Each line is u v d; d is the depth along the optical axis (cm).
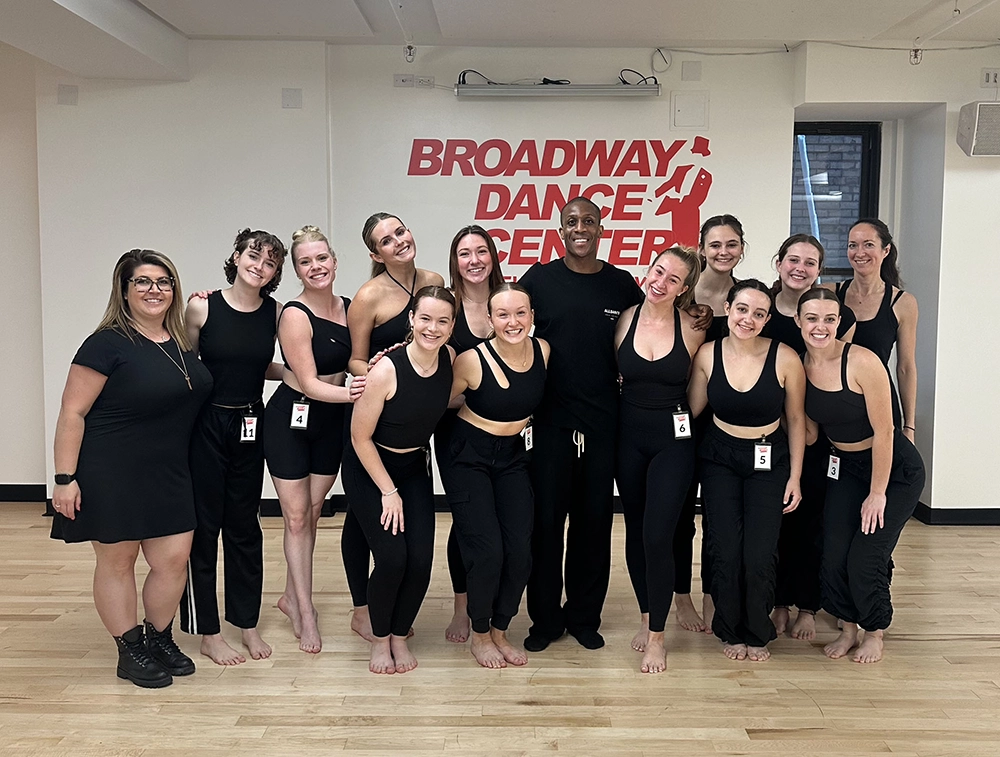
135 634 341
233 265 355
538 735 301
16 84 614
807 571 387
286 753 288
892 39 571
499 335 330
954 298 586
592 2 486
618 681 344
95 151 592
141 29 515
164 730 304
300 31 560
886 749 291
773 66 599
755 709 320
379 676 349
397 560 337
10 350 630
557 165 608
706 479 365
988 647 378
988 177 579
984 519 596
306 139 593
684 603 401
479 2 488
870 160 643
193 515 340
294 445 367
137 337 319
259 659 366
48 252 597
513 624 409
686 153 606
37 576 471
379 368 326
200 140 593
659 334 351
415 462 351
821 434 381
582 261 361
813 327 338
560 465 360
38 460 637
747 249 612
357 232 612
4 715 314
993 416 591
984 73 574
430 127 606
